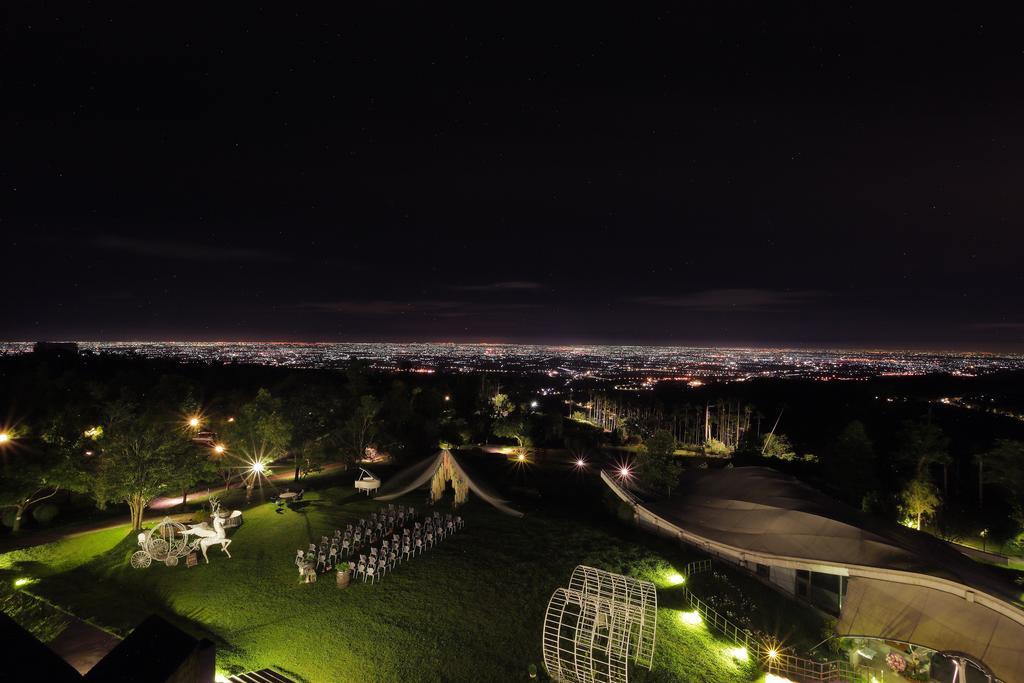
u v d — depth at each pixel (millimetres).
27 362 111562
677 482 52469
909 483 60406
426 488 52031
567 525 43438
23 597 24625
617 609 26484
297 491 48594
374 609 29938
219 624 28531
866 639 33000
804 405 141750
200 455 48750
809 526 40250
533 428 94938
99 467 42406
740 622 32688
